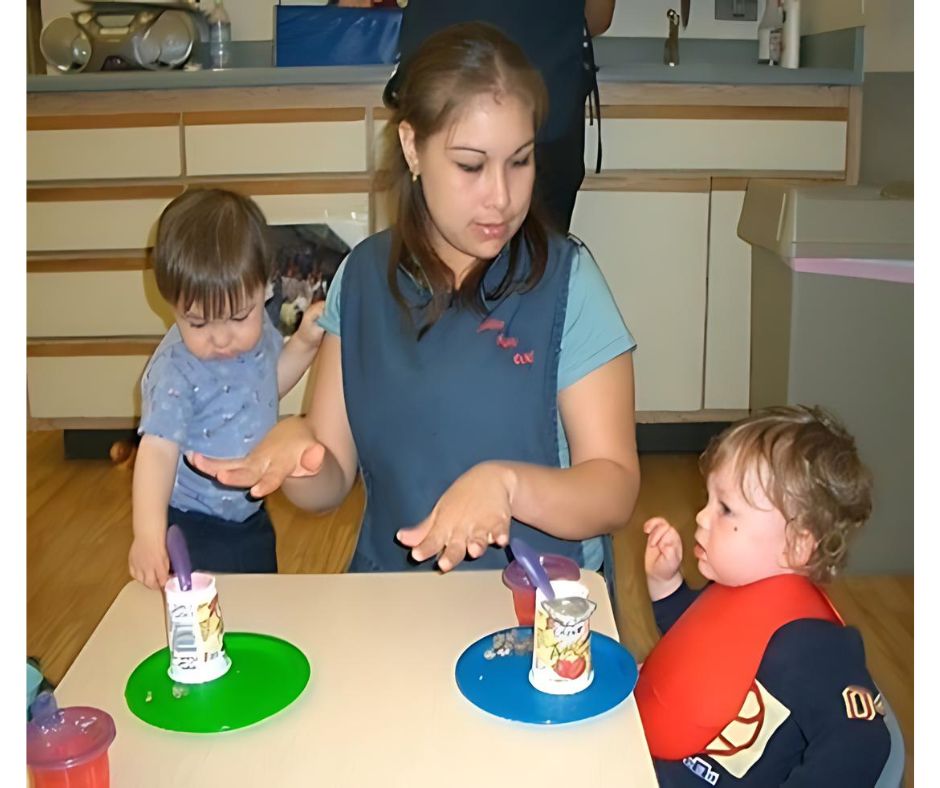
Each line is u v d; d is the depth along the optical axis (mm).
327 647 946
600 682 866
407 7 2061
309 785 751
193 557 1493
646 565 1290
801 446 1101
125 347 3160
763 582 1111
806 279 2354
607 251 3018
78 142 3020
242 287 1378
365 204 2982
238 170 3004
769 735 1029
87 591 2430
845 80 2922
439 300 1193
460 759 778
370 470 1255
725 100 2951
